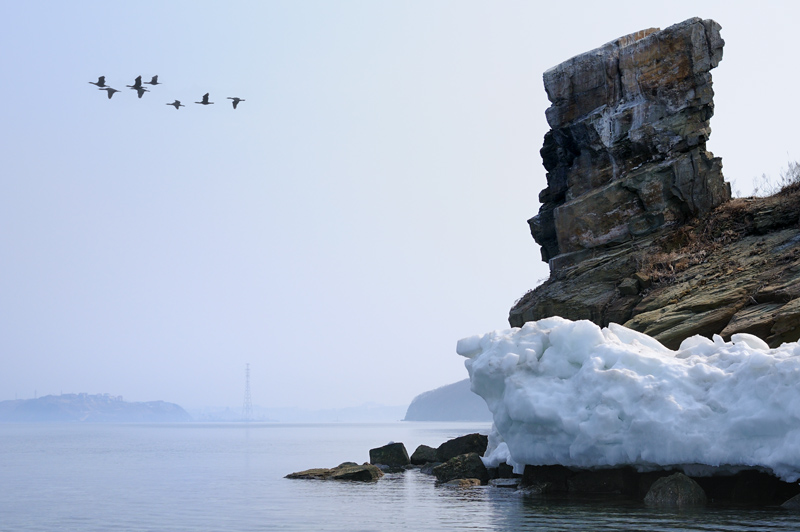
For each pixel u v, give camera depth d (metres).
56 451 72.81
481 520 17.72
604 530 15.16
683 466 18.88
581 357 20.95
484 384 22.94
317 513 20.47
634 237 34.44
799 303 22.80
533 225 39.41
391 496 24.12
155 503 24.31
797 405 16.38
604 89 36.50
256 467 44.75
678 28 34.94
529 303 34.62
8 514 21.94
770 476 18.22
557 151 38.50
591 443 19.38
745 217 31.80
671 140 34.66
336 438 123.56
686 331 25.77
